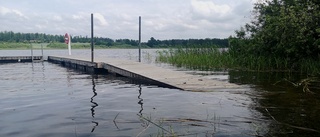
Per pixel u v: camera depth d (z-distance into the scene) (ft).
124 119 18.49
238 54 62.75
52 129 16.66
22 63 91.35
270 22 52.03
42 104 23.88
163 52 87.56
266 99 23.80
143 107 22.07
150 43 247.29
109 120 18.33
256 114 18.92
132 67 51.42
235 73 46.83
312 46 47.47
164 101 24.27
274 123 16.74
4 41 281.33
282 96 25.03
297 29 45.01
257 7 60.03
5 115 20.13
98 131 16.03
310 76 40.24
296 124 16.46
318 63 46.01
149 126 16.74
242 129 15.75
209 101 23.67
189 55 73.61
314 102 22.29
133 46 308.81
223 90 28.89
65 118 19.08
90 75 51.44
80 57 85.87
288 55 51.90
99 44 303.89
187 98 25.29
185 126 16.56
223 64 60.70
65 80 42.70
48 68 70.44
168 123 17.26
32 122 18.24
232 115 18.86
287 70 49.83
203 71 51.44
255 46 56.29
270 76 41.47
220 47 72.13
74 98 26.58
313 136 14.39
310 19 43.57
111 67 53.62
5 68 69.62
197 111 20.26
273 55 54.39
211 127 16.26
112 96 27.45
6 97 27.45
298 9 46.11
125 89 32.09
